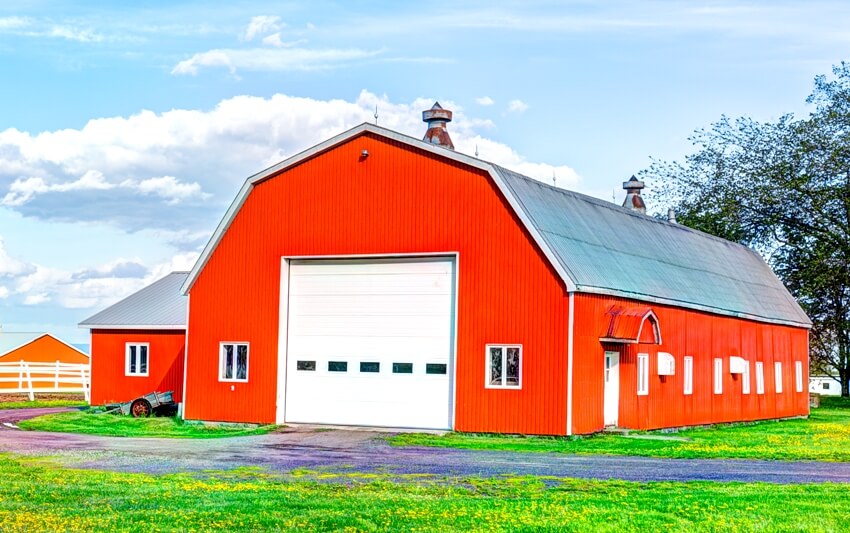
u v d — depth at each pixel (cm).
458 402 2928
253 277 3278
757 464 2275
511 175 3073
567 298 2798
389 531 1421
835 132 5872
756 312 4259
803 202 5872
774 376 4484
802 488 1820
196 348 3356
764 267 5100
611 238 3375
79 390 5503
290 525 1455
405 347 3056
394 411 3056
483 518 1502
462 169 2986
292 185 3244
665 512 1555
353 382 3127
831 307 5781
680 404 3481
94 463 2212
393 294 3088
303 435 2928
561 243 2936
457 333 2947
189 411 3341
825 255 5625
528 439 2797
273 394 3209
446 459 2327
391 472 2075
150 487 1802
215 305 3338
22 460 2255
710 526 1447
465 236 2961
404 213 3055
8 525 1447
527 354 2842
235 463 2234
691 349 3594
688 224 6169
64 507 1592
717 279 4122
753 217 6041
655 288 3325
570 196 3422
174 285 4384
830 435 3234
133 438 2866
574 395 2783
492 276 2911
